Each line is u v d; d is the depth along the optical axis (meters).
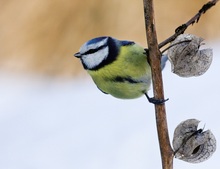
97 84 3.40
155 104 3.29
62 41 4.97
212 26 4.85
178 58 3.30
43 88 4.81
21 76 4.95
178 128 3.29
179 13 4.99
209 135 3.29
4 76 4.97
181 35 3.30
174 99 4.16
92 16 4.97
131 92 3.38
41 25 5.02
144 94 3.39
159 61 3.29
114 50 3.37
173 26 4.98
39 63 4.99
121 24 4.95
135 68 3.37
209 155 3.29
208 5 3.30
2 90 4.85
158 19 4.99
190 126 3.29
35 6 5.02
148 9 3.28
